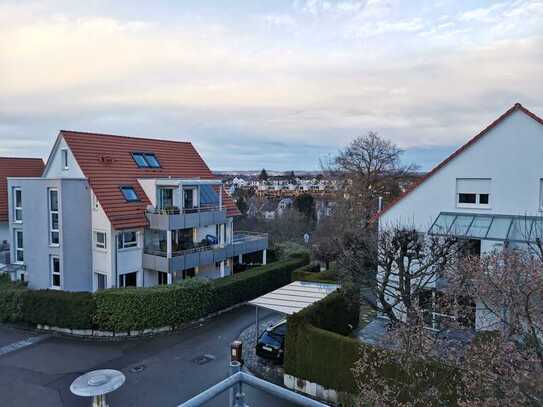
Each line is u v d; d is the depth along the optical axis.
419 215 19.08
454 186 18.33
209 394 2.96
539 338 7.50
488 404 6.87
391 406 9.86
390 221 19.56
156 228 24.33
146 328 19.12
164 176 28.64
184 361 16.05
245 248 29.02
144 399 13.09
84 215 24.02
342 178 41.12
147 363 15.86
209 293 21.30
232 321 20.95
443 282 15.22
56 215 23.77
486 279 8.20
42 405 12.82
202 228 28.30
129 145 28.75
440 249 14.76
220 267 27.95
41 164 35.66
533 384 6.50
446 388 8.88
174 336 18.84
